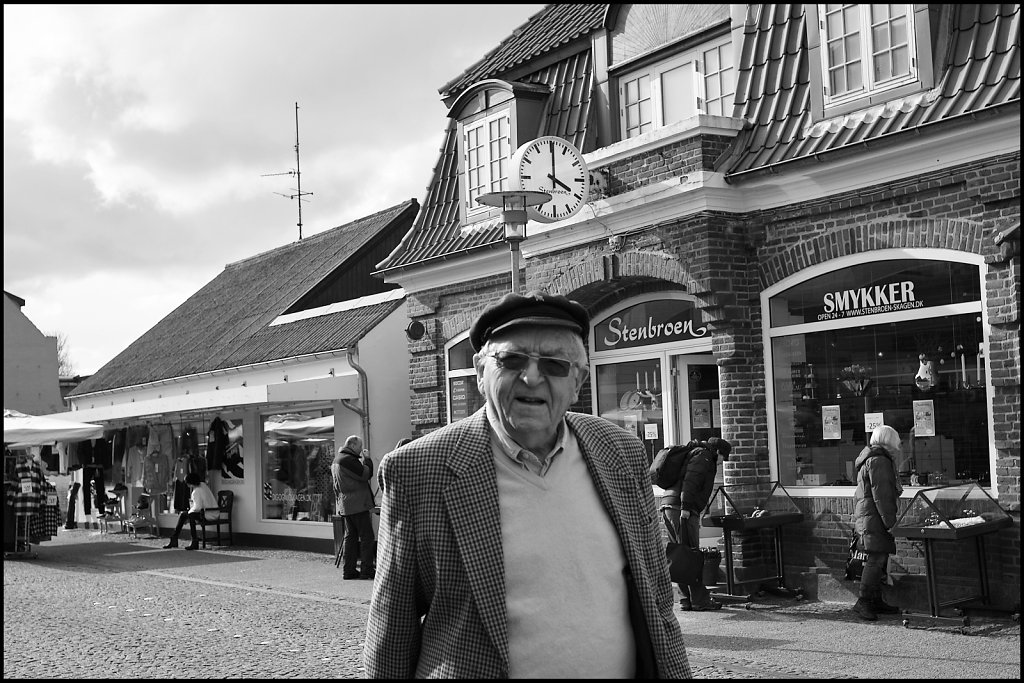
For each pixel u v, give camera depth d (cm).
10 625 1148
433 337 1666
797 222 1138
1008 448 955
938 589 1008
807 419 1134
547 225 1369
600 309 1412
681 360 1323
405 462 324
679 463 1102
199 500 2039
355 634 1048
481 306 1584
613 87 1446
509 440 328
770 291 1163
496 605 308
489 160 1584
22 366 3806
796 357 1145
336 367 1823
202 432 2200
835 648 879
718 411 1323
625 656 319
